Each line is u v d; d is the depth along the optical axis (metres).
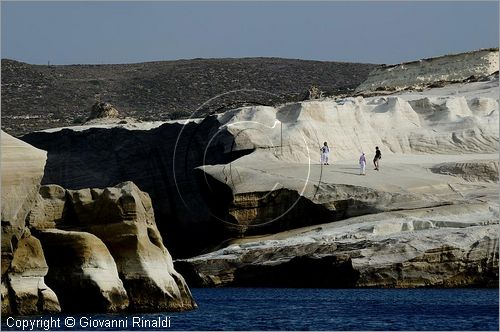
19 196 134.50
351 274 194.38
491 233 193.62
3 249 133.00
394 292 184.75
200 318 146.00
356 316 153.62
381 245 196.38
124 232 144.75
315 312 158.62
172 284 149.38
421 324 145.00
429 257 191.25
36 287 135.62
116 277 142.25
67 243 140.88
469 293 181.38
